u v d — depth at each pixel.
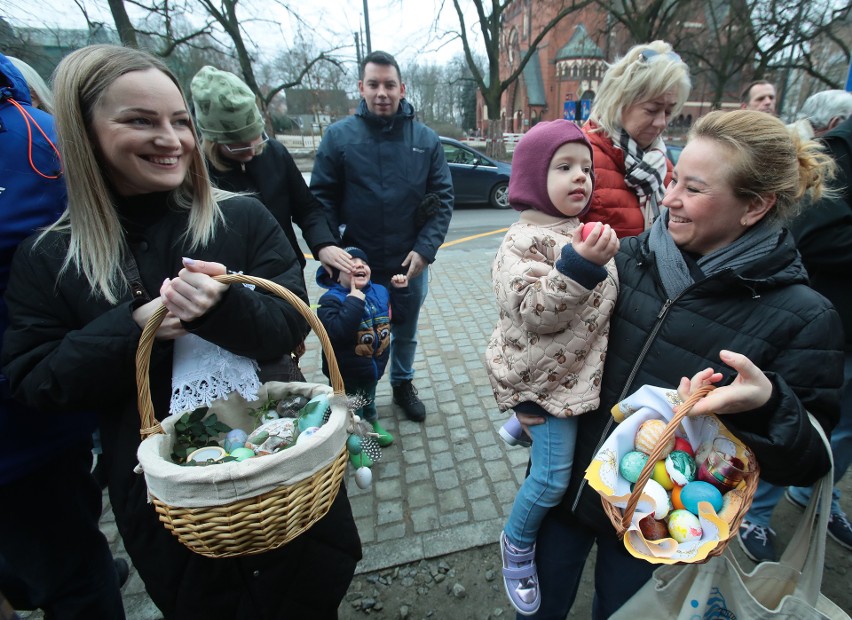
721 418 0.90
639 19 14.43
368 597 1.82
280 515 0.90
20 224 1.07
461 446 2.60
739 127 0.91
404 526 2.10
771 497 1.88
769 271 0.94
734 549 1.97
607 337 1.18
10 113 1.07
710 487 0.90
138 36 12.16
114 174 1.05
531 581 1.38
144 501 1.05
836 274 1.73
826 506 0.92
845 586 1.83
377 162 2.30
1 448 1.12
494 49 15.06
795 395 0.88
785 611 0.92
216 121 1.84
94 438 2.15
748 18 14.18
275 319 1.08
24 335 0.99
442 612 1.76
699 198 0.95
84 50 0.97
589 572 1.91
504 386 1.26
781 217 0.96
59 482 1.29
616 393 1.15
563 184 1.15
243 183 2.05
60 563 1.31
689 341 1.03
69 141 0.95
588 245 0.96
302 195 2.24
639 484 0.84
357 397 1.08
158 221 1.11
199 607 1.11
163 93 0.98
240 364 1.05
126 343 0.94
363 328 2.17
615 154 1.65
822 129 2.42
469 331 4.11
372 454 1.13
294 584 1.16
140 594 1.82
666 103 1.57
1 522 1.19
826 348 0.90
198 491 0.84
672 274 1.05
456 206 10.15
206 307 0.90
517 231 1.22
